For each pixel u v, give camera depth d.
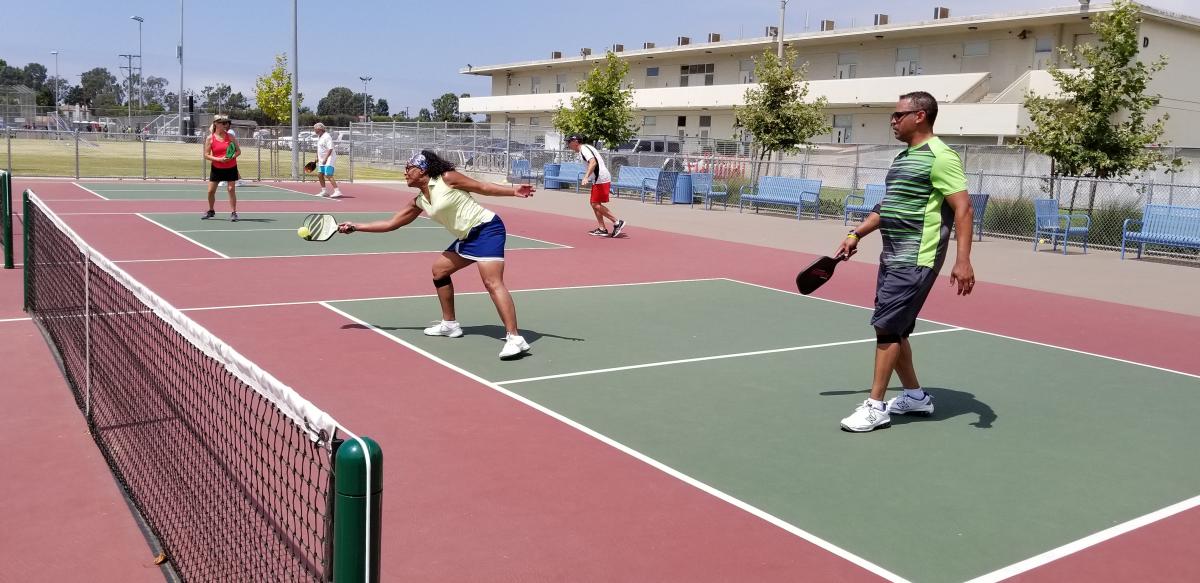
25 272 8.92
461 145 41.50
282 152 49.72
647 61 57.31
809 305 10.98
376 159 45.91
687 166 32.38
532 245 15.86
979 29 40.81
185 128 58.34
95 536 4.34
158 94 148.62
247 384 3.72
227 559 3.73
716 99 49.97
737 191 27.50
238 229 16.22
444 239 16.06
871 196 22.11
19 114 59.75
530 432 5.88
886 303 5.98
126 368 6.04
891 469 5.49
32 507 4.62
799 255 16.11
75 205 19.27
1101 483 5.41
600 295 11.12
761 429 6.14
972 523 4.75
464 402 6.45
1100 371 8.27
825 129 29.72
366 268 12.38
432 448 5.51
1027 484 5.34
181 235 15.09
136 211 18.61
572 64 61.50
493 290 7.71
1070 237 19.89
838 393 7.09
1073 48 38.16
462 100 69.50
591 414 6.31
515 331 7.75
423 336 8.41
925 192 5.81
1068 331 10.20
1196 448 6.15
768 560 4.23
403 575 3.94
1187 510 5.05
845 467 5.49
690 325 9.51
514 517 4.59
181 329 4.57
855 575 4.11
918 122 5.89
